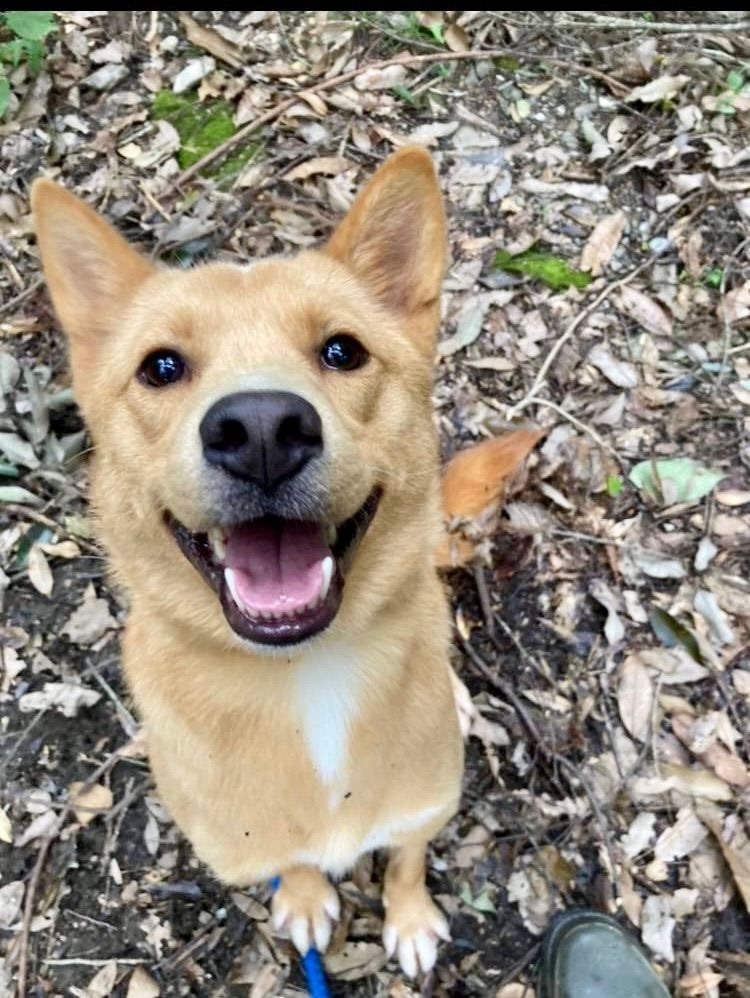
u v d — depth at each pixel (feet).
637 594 3.00
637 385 3.34
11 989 2.48
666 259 3.59
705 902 2.58
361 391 1.82
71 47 4.00
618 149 3.81
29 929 2.56
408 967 2.47
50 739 2.81
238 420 1.50
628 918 2.56
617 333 3.44
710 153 3.78
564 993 2.39
